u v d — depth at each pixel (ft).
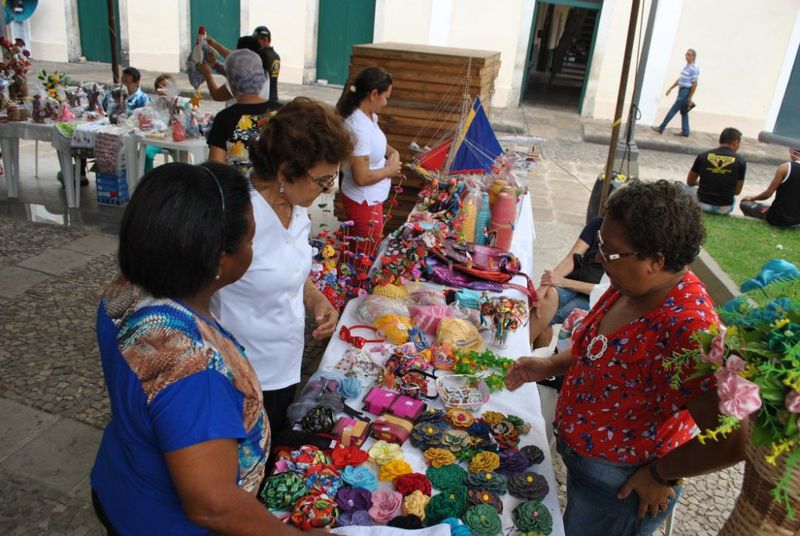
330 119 5.85
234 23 46.32
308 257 6.55
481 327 8.20
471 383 7.00
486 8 42.73
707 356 4.21
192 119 19.21
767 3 39.40
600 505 5.60
